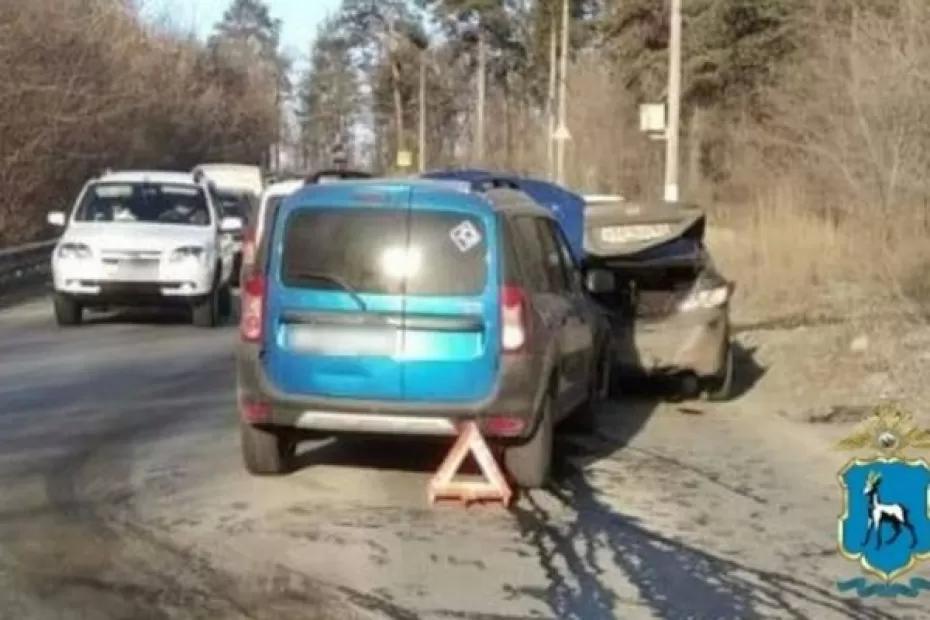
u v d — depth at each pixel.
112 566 7.93
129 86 45.62
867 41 29.12
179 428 12.28
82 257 20.17
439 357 9.73
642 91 51.97
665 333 14.49
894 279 20.45
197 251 20.41
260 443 10.14
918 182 25.52
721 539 8.91
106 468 10.52
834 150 30.39
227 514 9.20
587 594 7.65
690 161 49.75
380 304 9.76
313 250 9.88
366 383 9.74
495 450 10.12
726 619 7.31
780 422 13.55
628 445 12.19
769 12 46.56
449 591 7.62
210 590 7.53
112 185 21.69
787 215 28.25
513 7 93.38
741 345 19.22
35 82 35.59
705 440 12.49
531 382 9.85
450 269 9.78
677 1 27.03
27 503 9.36
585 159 56.16
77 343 18.47
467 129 109.94
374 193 9.90
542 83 82.31
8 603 7.22
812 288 23.84
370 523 9.06
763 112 45.97
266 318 9.89
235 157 88.25
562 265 11.66
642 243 14.62
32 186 35.75
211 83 84.00
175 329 20.62
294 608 7.26
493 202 9.99
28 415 12.72
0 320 21.61
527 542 8.71
